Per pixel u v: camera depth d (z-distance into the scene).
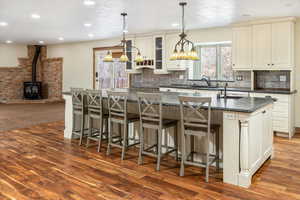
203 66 7.14
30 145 4.69
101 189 2.91
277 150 4.36
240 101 3.64
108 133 4.71
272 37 5.50
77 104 4.80
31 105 10.00
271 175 3.30
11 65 10.71
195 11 4.85
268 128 3.77
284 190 2.88
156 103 3.58
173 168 3.57
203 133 3.18
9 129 5.96
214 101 3.64
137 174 3.35
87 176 3.28
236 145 3.03
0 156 4.06
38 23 6.08
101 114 4.32
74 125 5.12
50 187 2.96
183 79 7.30
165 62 7.16
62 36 8.30
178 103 3.49
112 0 4.16
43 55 11.29
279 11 4.88
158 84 7.81
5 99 10.68
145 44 7.52
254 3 4.33
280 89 5.84
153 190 2.89
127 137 4.37
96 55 9.58
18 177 3.24
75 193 2.81
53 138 5.20
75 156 4.07
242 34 5.90
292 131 5.45
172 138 4.03
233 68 6.06
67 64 10.50
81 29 6.90
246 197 2.72
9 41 9.70
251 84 5.98
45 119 7.20
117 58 8.93
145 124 3.67
